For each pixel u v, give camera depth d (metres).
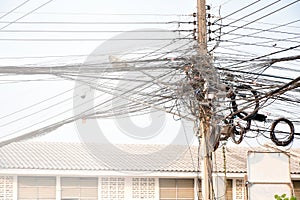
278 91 15.66
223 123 18.20
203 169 18.39
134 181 28.97
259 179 21.91
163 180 29.22
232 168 29.05
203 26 18.27
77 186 28.44
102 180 28.64
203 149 18.27
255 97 17.19
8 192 27.80
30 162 28.16
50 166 27.84
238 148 33.84
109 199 28.56
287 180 21.86
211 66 17.05
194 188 29.28
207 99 17.19
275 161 22.02
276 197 17.59
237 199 29.12
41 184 28.14
